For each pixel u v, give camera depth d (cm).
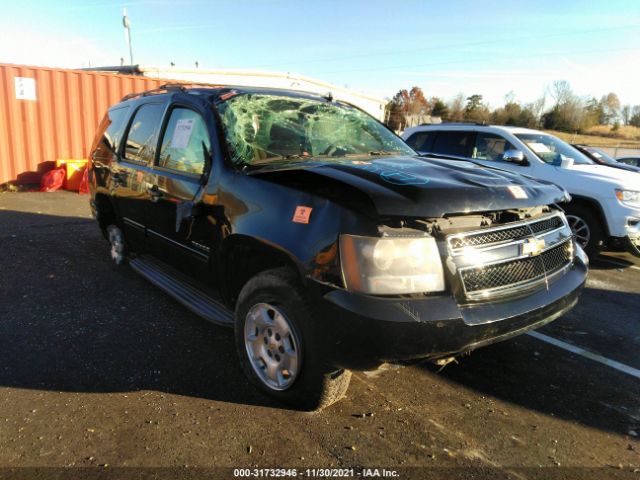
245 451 243
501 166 723
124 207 454
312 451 245
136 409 275
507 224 263
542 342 387
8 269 517
